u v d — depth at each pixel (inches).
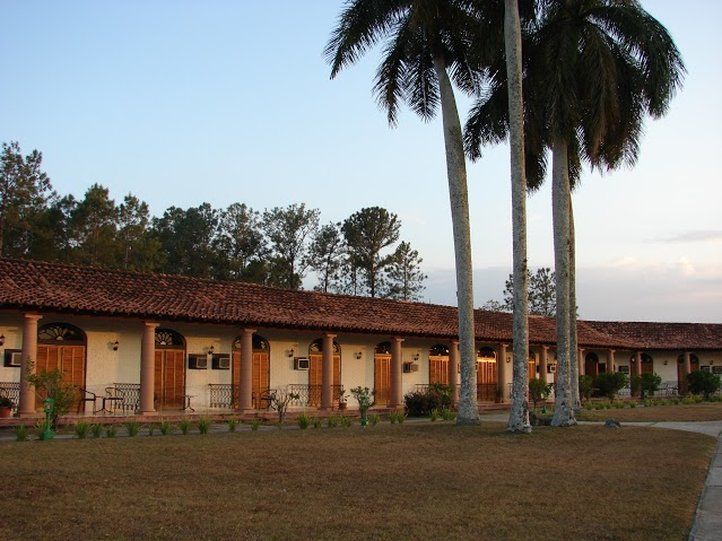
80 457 509.7
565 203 874.8
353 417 1051.3
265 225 2434.8
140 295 958.4
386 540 303.4
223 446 594.2
